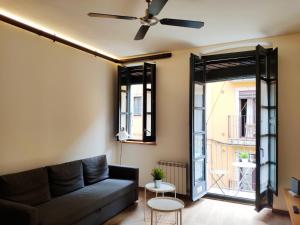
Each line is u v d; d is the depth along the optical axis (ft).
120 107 15.74
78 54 13.14
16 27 9.94
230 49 13.61
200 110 13.92
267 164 12.09
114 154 16.11
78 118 13.12
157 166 14.62
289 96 11.68
